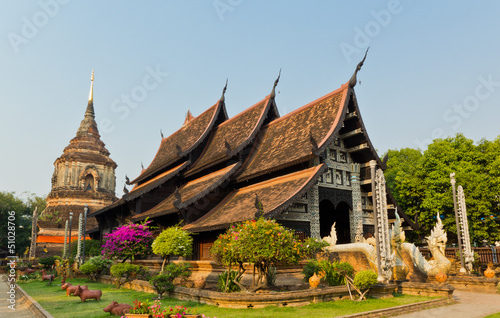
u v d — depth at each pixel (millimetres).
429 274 16641
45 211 65750
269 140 26562
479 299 15016
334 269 14805
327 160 22344
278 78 29016
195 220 22453
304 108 25750
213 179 26094
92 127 77250
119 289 19594
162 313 9305
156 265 24688
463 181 30938
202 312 11695
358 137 23312
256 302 12305
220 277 15070
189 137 35156
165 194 29391
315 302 13086
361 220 22766
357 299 13883
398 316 11555
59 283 25203
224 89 34625
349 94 22594
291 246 13297
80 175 69125
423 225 33625
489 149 34062
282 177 21891
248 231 13406
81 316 11734
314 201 20922
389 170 42750
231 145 27938
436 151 34125
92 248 36875
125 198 27328
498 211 32375
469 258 19875
